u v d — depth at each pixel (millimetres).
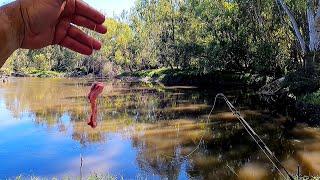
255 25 41781
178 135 21578
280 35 39000
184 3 59844
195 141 20062
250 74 44375
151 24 72875
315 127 21656
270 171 14719
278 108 28172
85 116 29047
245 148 18219
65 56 90812
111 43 79000
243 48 45344
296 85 30281
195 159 16766
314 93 26109
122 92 45375
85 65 84562
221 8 46906
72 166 16469
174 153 17906
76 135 22484
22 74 93250
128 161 16906
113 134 22516
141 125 24797
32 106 35094
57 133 23141
